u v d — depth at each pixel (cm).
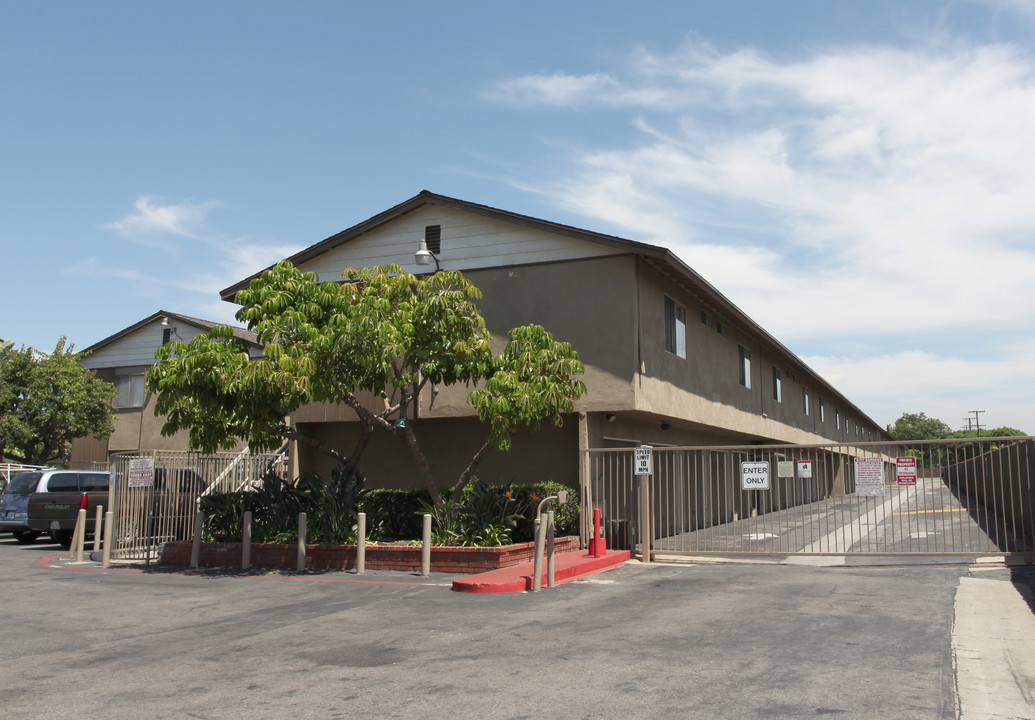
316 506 1556
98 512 1642
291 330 1369
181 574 1377
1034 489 1475
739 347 2506
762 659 727
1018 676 670
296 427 1988
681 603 1023
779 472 1473
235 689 654
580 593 1125
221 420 1418
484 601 1068
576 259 1738
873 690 629
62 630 909
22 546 1970
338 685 660
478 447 1834
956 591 1077
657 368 1780
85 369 2819
